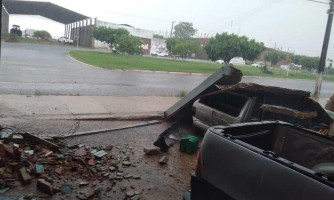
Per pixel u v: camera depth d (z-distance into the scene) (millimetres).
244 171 2693
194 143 6789
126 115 9578
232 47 43531
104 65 28609
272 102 7027
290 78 45250
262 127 3809
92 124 8281
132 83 18484
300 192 2242
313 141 3719
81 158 5625
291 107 7320
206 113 7621
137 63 37125
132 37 37500
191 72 32875
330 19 22578
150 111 10594
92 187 4641
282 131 3951
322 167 3461
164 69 32500
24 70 18453
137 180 5121
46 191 4258
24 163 4949
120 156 6125
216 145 3047
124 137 7496
